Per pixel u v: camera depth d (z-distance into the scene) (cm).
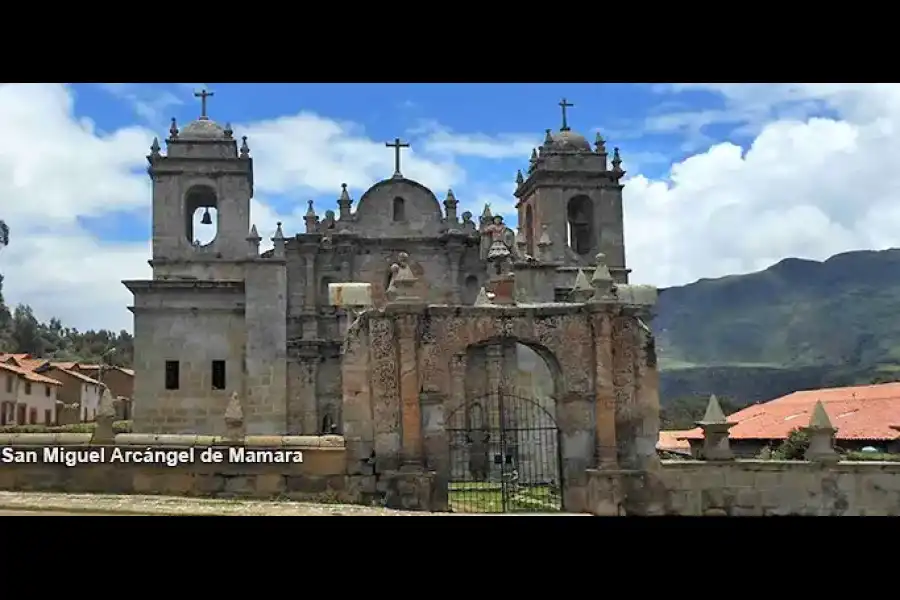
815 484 2589
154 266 4775
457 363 2648
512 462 3616
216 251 4825
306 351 4872
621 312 2672
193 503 2298
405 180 5184
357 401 2564
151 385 4606
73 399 9975
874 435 4553
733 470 2600
